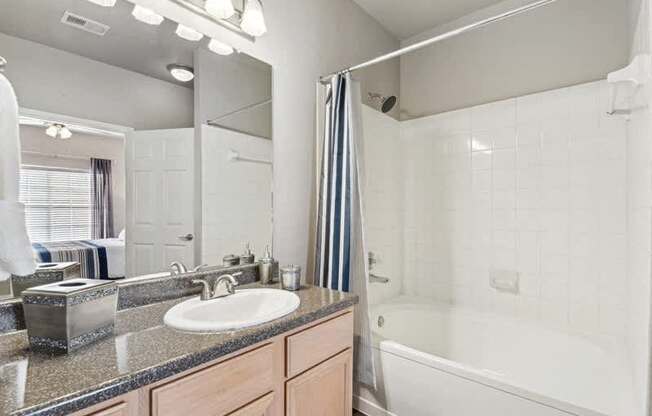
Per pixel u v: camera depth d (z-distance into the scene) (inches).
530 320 82.3
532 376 75.7
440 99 105.5
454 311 91.0
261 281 66.0
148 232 53.2
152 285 52.7
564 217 80.0
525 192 85.5
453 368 58.2
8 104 33.8
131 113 51.8
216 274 61.1
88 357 33.0
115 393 28.4
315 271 75.7
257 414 41.3
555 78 84.5
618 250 73.0
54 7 44.8
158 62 54.8
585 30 80.5
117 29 50.5
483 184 92.6
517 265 86.6
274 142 72.1
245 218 66.8
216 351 36.3
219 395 37.1
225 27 63.6
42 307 33.9
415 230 106.5
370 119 97.0
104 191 48.6
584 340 70.6
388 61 109.0
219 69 62.6
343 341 55.7
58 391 26.5
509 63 91.9
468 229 95.3
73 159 45.7
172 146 56.4
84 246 46.2
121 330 40.8
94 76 48.2
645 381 45.6
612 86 62.1
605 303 74.4
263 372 42.3
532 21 88.2
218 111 62.5
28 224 41.1
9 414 23.6
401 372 65.1
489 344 83.3
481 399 55.2
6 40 40.8
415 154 106.7
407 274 108.2
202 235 60.1
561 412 47.9
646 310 46.3
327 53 85.0
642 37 51.9
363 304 69.6
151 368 30.9
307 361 48.6
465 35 100.3
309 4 80.4
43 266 42.3
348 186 70.6
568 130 79.6
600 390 61.9
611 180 73.9
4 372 29.9
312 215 80.4
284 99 74.2
